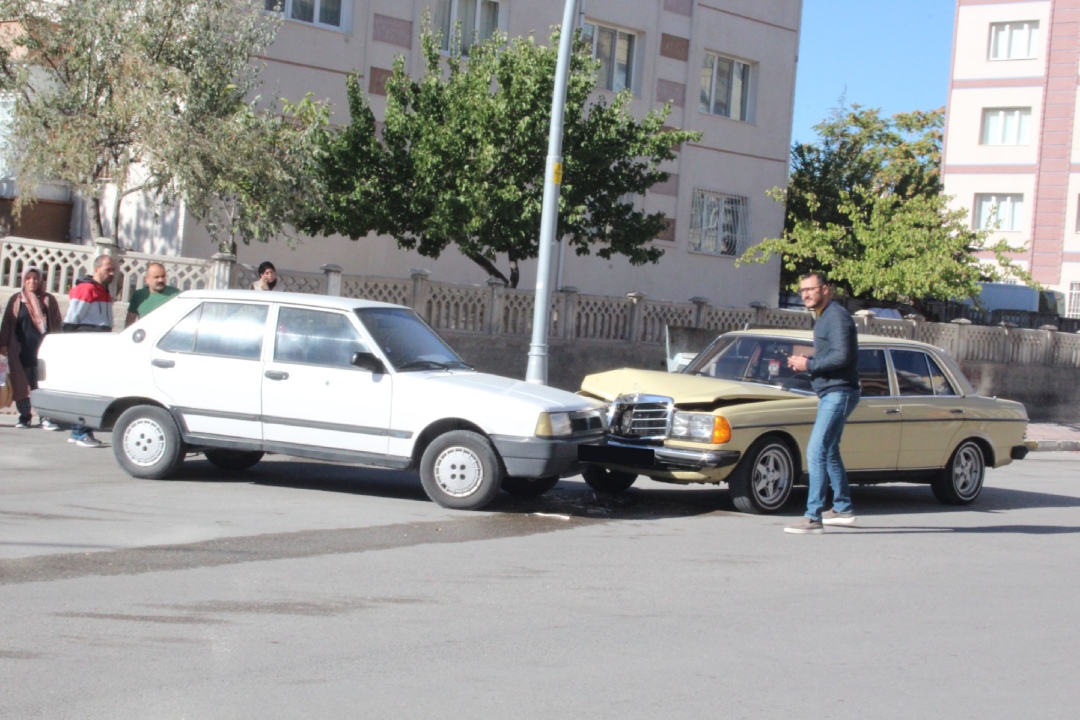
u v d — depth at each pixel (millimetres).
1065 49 42188
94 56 15930
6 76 16203
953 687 5602
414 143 18156
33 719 4590
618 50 26234
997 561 9016
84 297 12328
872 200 27750
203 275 15914
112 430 10586
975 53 43781
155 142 15219
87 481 10070
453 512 9656
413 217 18375
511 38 23906
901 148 44656
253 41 16969
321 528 8680
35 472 10383
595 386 11086
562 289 20094
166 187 16656
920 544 9609
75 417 10477
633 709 5039
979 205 43969
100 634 5762
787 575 8047
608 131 18203
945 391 11930
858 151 38219
